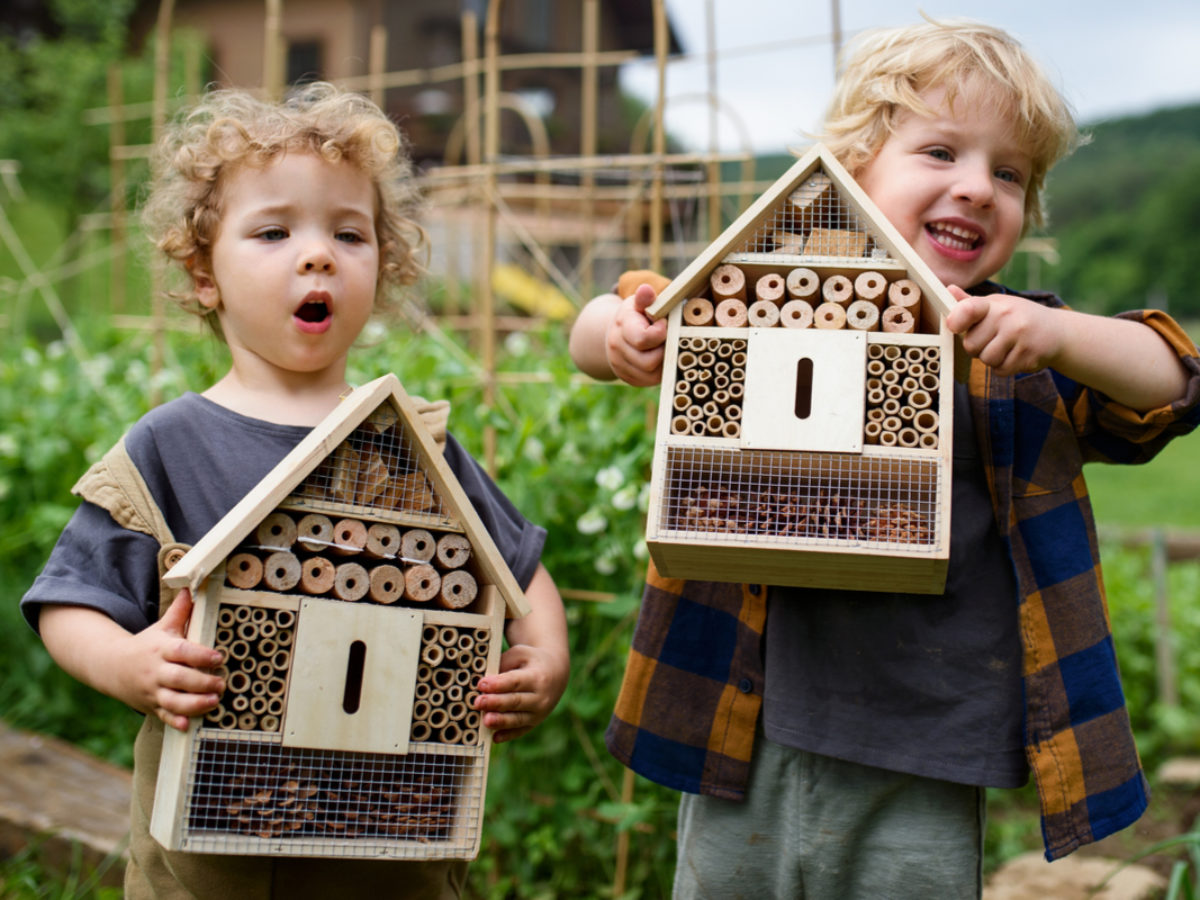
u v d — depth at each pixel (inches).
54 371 173.3
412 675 62.4
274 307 68.4
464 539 64.9
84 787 123.0
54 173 445.4
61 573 65.9
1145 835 137.5
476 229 213.8
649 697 76.2
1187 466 515.8
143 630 64.9
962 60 71.6
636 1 848.9
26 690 146.6
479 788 64.0
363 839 61.6
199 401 70.4
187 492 67.9
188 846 57.7
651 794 110.3
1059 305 75.7
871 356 64.1
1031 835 140.1
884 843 71.0
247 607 59.8
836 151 75.7
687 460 64.9
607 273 269.9
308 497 61.3
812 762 72.0
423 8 754.2
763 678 73.6
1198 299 1357.0
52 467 154.7
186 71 448.5
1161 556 185.9
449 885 74.5
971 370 72.3
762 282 66.0
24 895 103.8
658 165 112.6
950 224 72.1
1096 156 1772.9
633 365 68.4
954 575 70.4
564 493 116.0
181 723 58.0
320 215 69.5
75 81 453.1
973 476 71.6
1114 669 70.7
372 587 62.2
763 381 63.3
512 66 159.6
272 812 60.0
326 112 73.7
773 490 66.6
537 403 132.3
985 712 69.3
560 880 115.5
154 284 88.4
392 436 64.2
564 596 114.1
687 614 76.3
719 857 74.7
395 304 87.1
